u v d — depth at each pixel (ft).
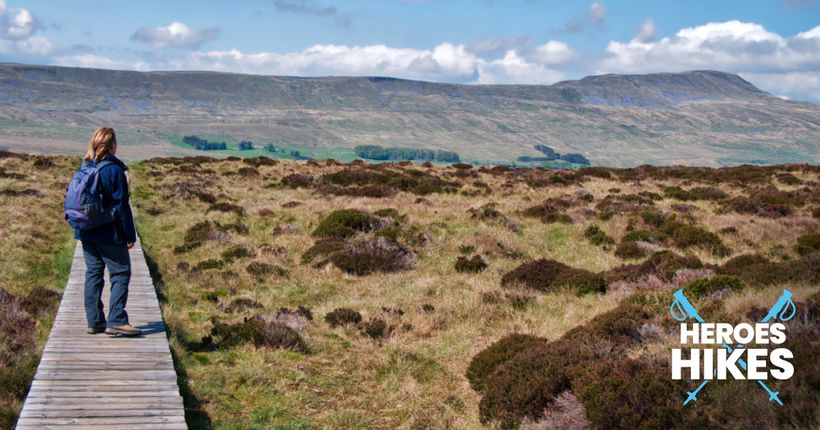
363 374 36.83
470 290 53.78
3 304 41.09
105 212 28.58
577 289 51.88
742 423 23.97
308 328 43.32
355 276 58.80
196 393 31.32
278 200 98.43
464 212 84.99
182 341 37.73
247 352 37.83
